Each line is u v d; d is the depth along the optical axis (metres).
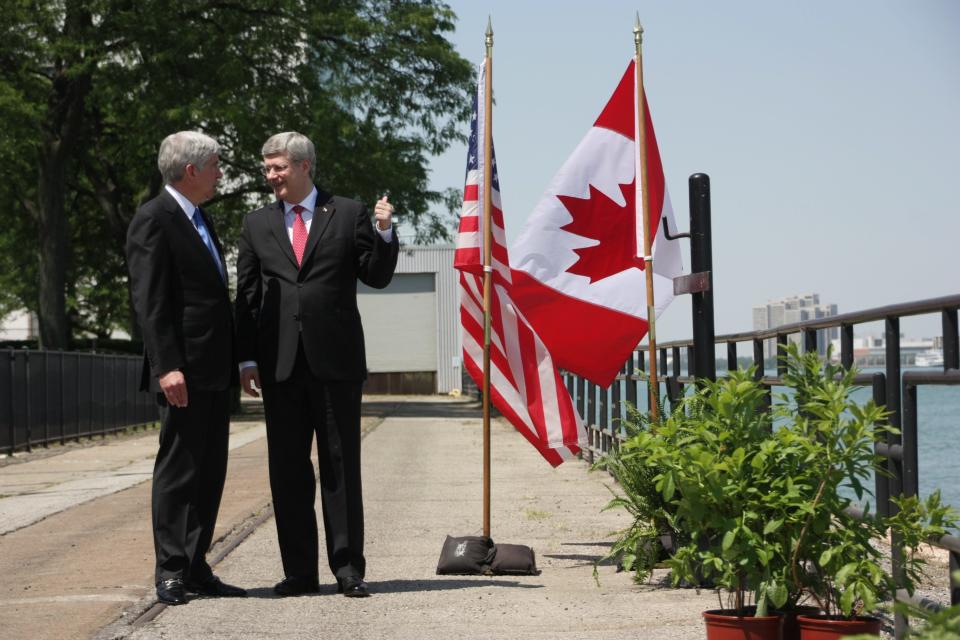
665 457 4.09
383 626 4.95
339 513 5.74
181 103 29.28
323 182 32.34
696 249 5.99
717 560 3.96
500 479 11.91
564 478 11.95
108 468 15.01
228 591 5.73
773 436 4.06
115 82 29.25
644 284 7.16
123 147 32.84
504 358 6.98
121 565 6.67
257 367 5.84
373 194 32.47
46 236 30.75
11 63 29.67
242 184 33.62
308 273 5.75
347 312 5.81
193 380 5.55
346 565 5.71
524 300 7.11
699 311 5.98
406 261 59.19
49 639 4.69
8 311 50.91
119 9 29.33
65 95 30.75
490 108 6.89
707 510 4.00
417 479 12.09
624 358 7.25
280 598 5.63
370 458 15.11
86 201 38.50
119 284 41.00
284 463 5.78
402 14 33.50
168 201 5.62
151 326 5.48
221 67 29.97
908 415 4.46
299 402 5.79
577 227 7.14
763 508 3.96
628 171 7.16
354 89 32.28
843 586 3.81
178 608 5.34
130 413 25.78
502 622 5.02
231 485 11.55
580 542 7.52
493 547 6.42
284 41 31.81
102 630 4.84
